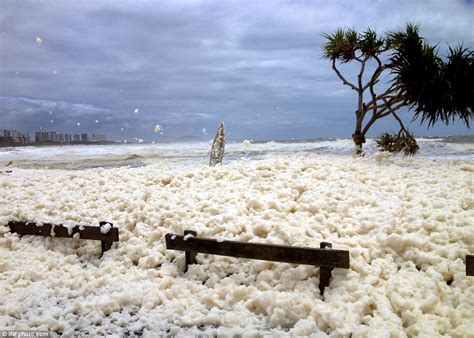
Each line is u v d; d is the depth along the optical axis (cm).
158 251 622
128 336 434
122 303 501
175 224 654
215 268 561
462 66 1114
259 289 507
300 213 657
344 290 465
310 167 941
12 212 773
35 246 697
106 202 823
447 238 530
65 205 820
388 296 458
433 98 1112
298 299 460
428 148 2222
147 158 2492
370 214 613
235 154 2484
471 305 427
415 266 504
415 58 1120
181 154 2909
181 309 482
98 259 644
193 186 861
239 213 671
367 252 526
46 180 1087
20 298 525
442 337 386
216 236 612
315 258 484
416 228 557
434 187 740
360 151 1259
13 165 2217
